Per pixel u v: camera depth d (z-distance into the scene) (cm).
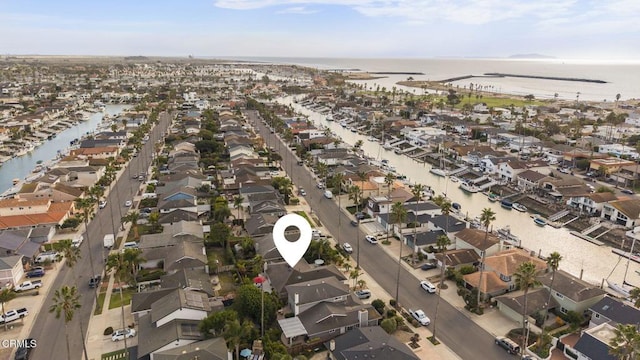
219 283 9256
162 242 10425
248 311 7712
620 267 10262
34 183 14150
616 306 7719
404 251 10919
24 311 8106
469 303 8481
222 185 15688
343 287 8406
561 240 11794
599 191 13925
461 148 19550
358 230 11581
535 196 14725
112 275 9594
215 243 10900
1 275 8962
